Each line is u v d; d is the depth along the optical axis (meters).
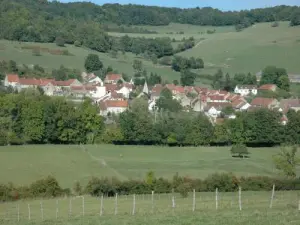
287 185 172.62
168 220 97.69
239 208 112.94
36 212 133.88
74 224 101.88
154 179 174.88
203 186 170.62
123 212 120.06
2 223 111.25
